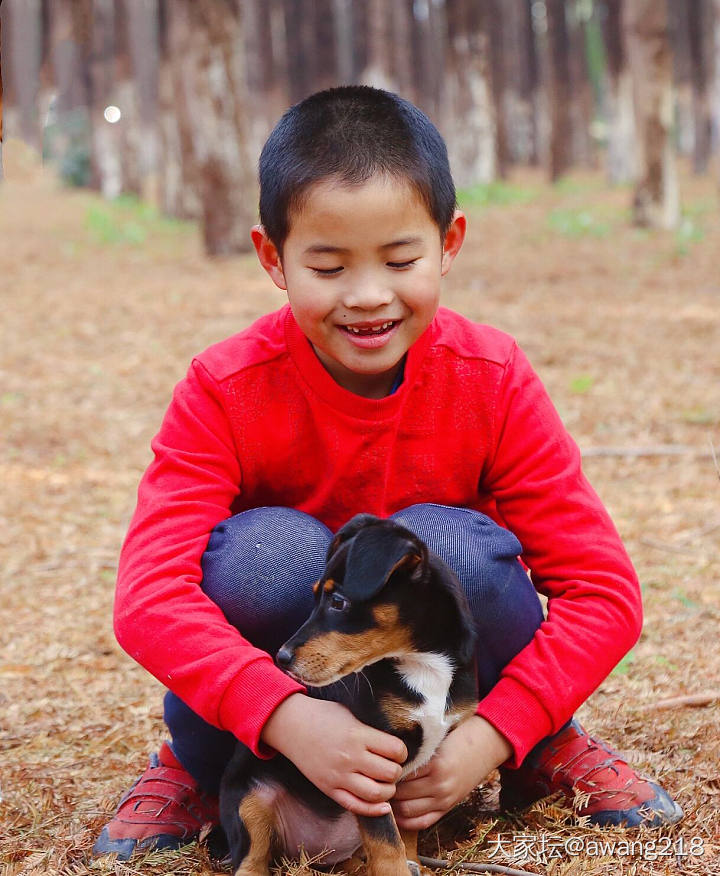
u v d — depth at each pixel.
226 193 17.03
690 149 48.97
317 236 2.51
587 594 2.78
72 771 3.50
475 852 2.84
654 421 7.98
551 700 2.67
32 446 8.07
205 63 16.58
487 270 15.77
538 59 50.00
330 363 2.78
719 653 4.25
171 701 2.93
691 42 36.00
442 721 2.57
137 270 16.30
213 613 2.64
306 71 39.25
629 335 10.92
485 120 30.98
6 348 11.20
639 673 4.07
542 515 2.86
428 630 2.56
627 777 2.99
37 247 19.59
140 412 8.88
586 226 19.59
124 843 2.89
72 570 5.75
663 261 15.66
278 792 2.66
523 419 2.87
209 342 11.16
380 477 2.86
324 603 2.54
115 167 32.56
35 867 2.84
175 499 2.76
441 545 2.77
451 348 2.84
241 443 2.83
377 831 2.44
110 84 35.38
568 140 41.19
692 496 6.38
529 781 3.02
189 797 3.01
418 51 41.69
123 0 29.05
